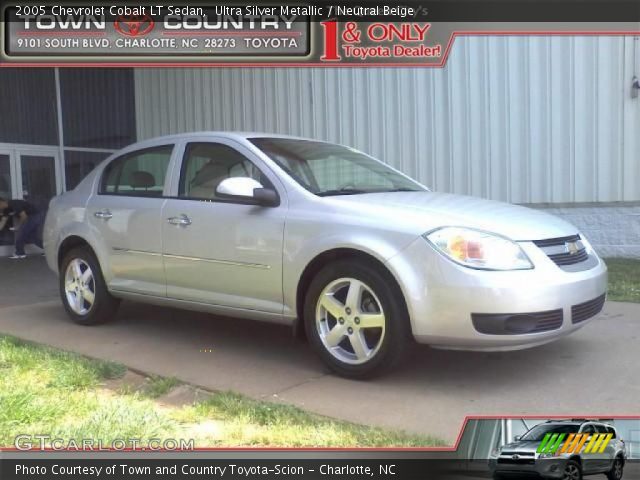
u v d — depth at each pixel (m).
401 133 10.43
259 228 4.19
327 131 11.19
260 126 12.04
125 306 6.18
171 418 3.33
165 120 13.52
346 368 3.87
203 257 4.48
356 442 2.99
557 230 3.95
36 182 12.53
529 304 3.47
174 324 5.43
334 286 3.90
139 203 4.95
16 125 12.16
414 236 3.63
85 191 5.53
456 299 3.49
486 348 3.55
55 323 5.59
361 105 10.78
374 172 4.94
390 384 3.82
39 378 3.92
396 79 10.41
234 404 3.43
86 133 13.30
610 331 4.95
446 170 10.09
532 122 9.42
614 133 8.97
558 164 9.33
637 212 8.92
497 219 3.81
